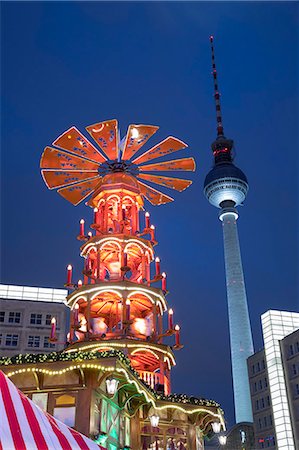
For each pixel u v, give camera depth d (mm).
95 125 34688
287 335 94750
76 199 37406
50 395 21094
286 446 86875
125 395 24516
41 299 87375
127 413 25203
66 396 21016
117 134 35375
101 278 33438
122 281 30391
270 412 94438
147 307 32562
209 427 31109
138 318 31203
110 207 35188
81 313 31859
